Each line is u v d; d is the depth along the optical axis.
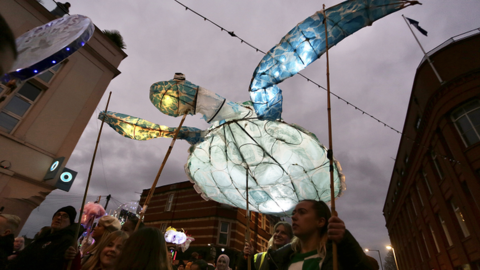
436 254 14.62
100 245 2.04
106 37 7.97
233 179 2.88
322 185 2.57
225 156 2.82
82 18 1.46
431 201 14.19
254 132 2.63
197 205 17.94
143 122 2.99
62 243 2.10
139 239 1.43
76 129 6.75
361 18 1.90
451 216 11.77
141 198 21.44
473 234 9.89
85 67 7.36
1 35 0.57
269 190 2.79
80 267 2.01
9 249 2.43
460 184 10.54
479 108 10.18
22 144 5.74
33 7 6.51
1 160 5.34
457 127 10.92
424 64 12.59
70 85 6.91
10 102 5.85
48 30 1.61
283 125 2.48
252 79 2.30
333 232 1.09
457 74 10.92
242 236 17.16
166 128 3.01
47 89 6.49
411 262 21.06
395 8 1.81
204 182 3.00
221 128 2.76
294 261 1.53
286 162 2.61
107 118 2.95
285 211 2.91
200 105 2.54
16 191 5.43
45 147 6.09
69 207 2.46
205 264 3.46
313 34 2.02
